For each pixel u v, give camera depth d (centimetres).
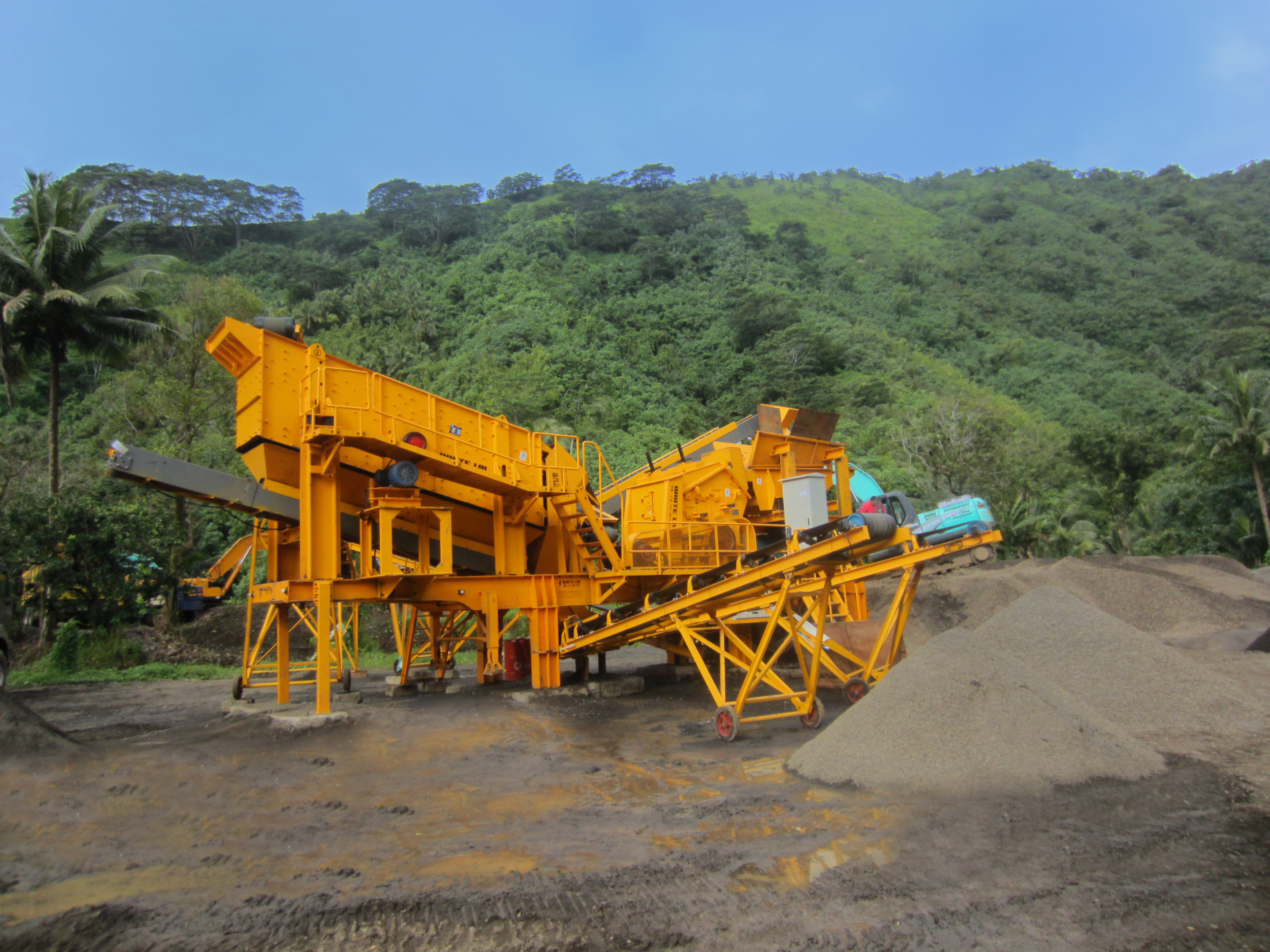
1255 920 396
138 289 2475
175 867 521
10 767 795
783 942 391
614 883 472
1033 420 8919
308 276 10650
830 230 18225
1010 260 15925
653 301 10756
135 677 1886
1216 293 13562
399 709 1216
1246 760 692
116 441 1184
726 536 1484
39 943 400
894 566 970
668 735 977
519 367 7412
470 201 15438
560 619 1394
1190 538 4153
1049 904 423
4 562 1488
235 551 1802
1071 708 730
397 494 1210
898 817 580
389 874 501
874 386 8531
